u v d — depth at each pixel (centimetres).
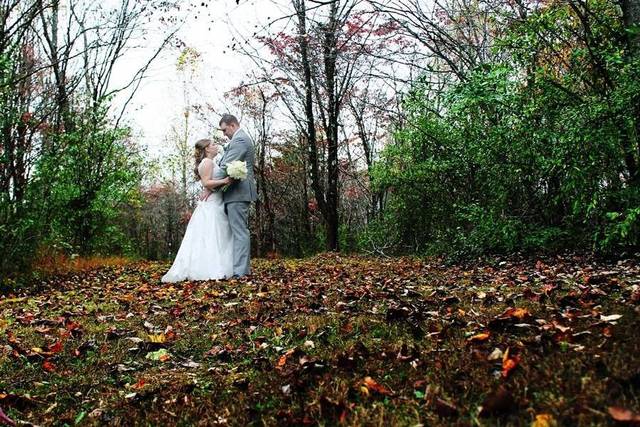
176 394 276
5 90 864
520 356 234
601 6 706
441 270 730
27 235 938
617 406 174
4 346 400
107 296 671
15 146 900
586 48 714
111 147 1378
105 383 311
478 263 775
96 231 1381
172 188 3309
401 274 694
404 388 230
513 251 817
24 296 771
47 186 1002
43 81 1177
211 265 816
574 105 668
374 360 271
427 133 1020
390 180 1138
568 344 243
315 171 1653
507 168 769
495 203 810
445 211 1050
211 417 237
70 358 366
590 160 631
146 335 411
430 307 398
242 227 825
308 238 2097
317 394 237
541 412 183
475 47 1031
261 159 2136
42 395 296
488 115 788
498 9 918
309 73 1543
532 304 360
